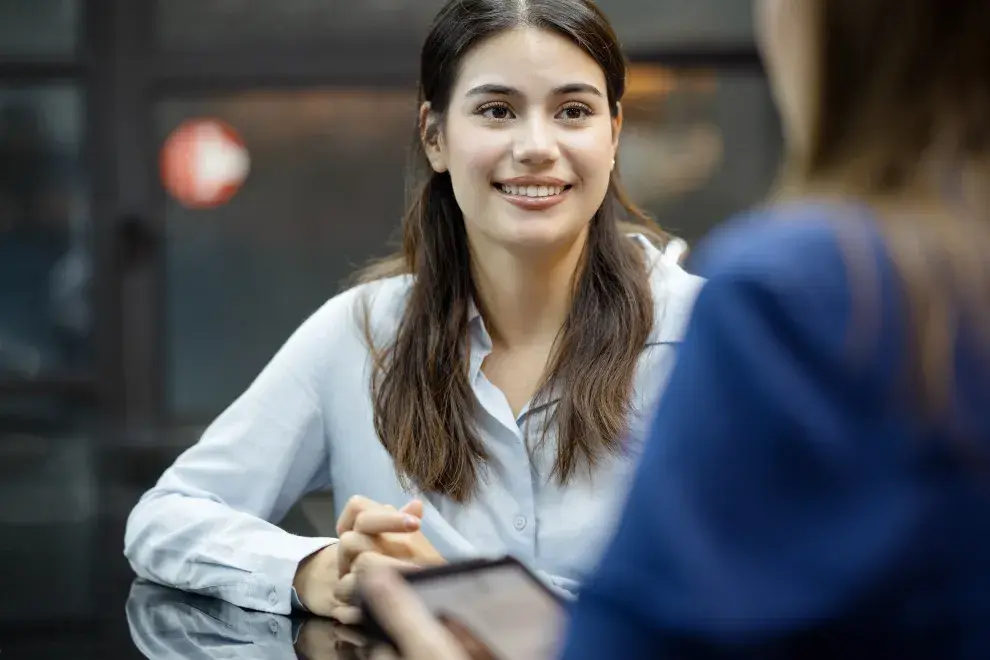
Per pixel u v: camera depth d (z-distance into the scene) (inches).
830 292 18.6
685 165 170.4
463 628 28.0
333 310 57.2
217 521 48.8
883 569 17.9
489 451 51.2
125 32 168.2
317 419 55.7
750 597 18.0
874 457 18.2
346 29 168.6
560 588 47.4
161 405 174.9
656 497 18.6
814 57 20.1
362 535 43.0
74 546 56.2
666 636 18.1
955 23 19.0
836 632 18.2
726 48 166.9
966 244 18.6
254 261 174.4
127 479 73.7
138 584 49.2
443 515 51.8
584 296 51.8
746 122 169.8
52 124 171.2
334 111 171.0
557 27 48.4
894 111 19.4
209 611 44.9
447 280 52.9
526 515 50.6
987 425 18.1
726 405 18.6
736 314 18.9
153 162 171.5
